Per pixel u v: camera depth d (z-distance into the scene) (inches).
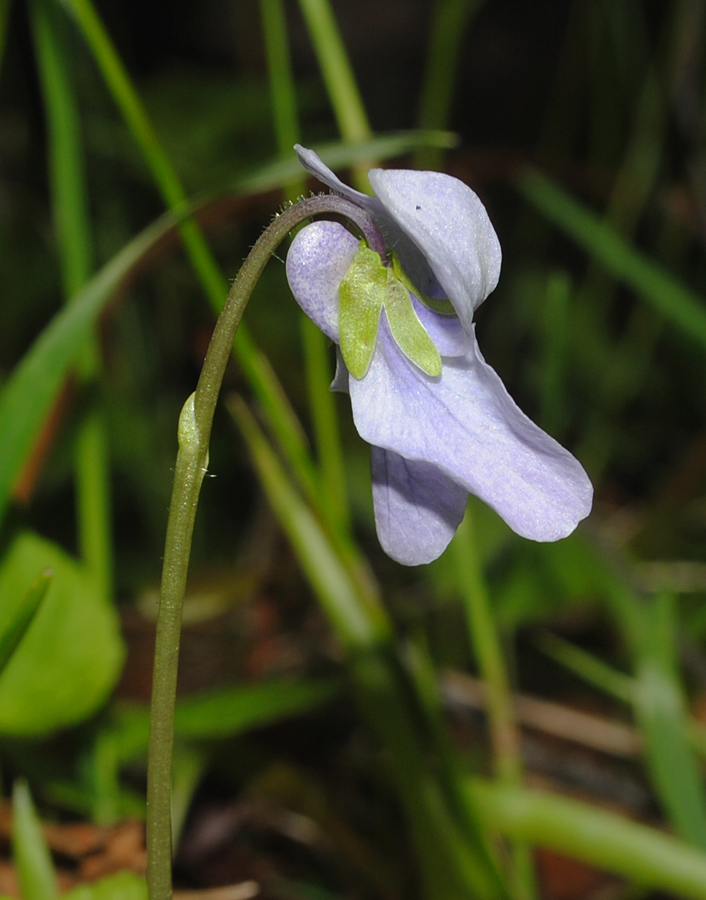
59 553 6.3
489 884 6.3
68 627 6.2
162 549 11.1
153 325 12.3
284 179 6.4
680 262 12.4
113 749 6.6
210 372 4.9
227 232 12.6
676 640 7.6
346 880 7.4
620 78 12.9
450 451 4.8
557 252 15.1
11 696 6.1
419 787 6.3
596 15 12.8
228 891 5.9
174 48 19.1
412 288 4.9
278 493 6.6
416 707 6.5
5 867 6.3
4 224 12.7
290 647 9.1
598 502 12.1
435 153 9.0
